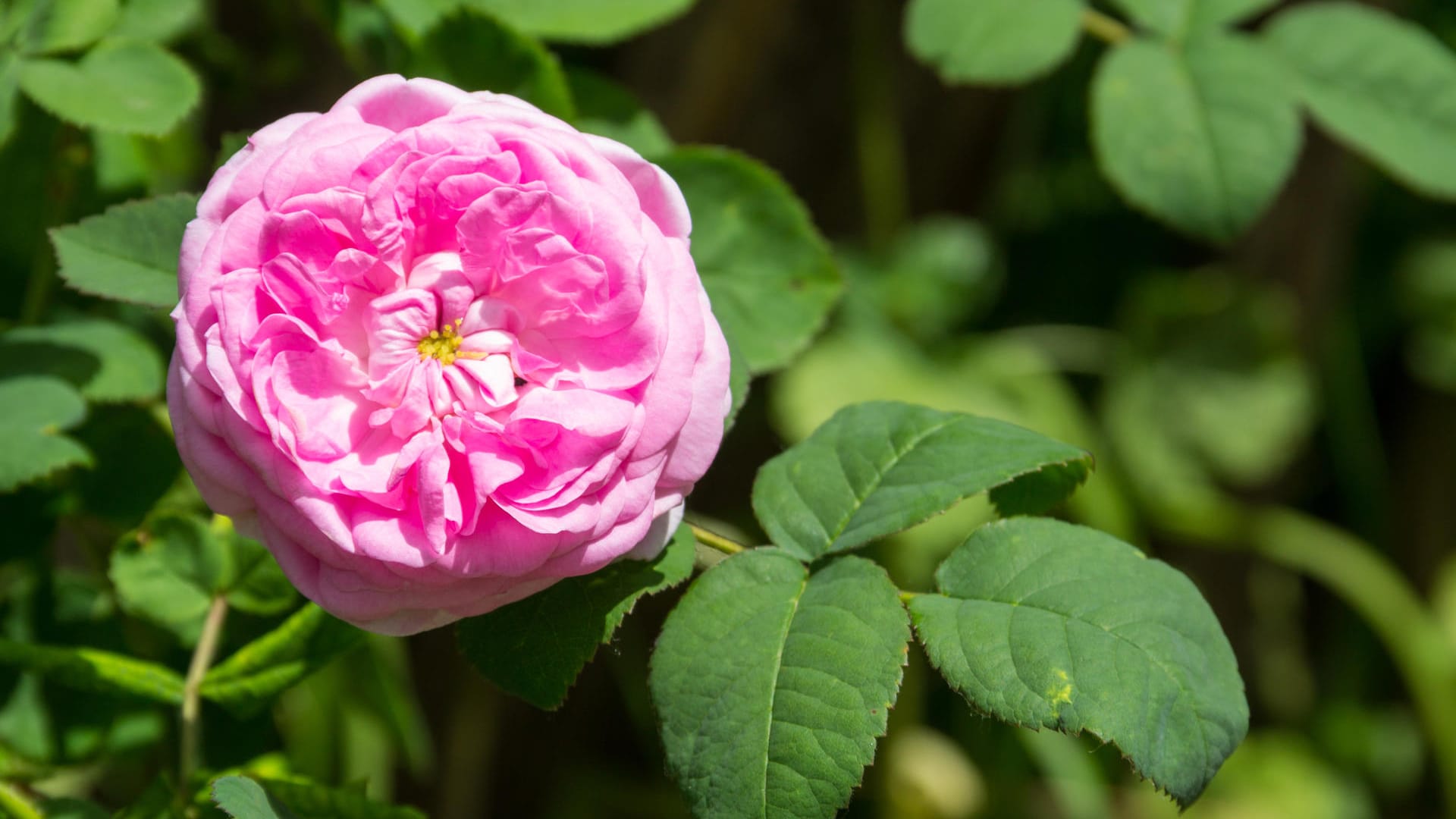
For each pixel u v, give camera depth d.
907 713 1.13
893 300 1.21
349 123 0.66
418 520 0.65
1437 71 0.77
